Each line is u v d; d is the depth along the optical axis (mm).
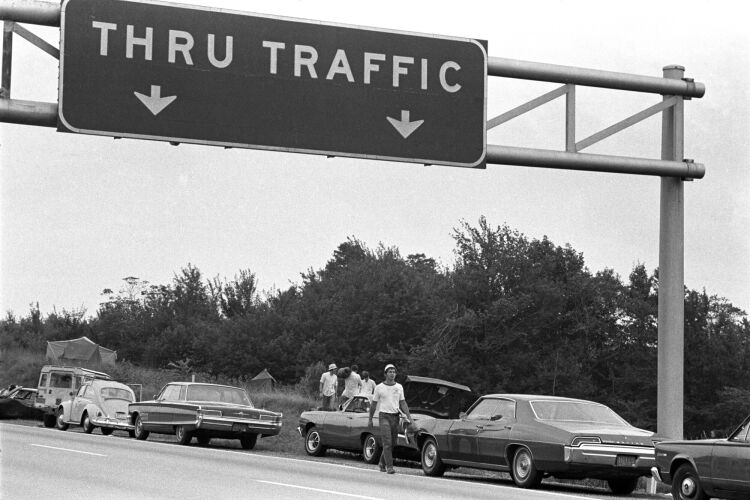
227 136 17672
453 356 63000
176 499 13250
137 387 52000
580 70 20000
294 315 97500
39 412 39750
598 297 70062
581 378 65938
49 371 39188
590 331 69188
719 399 75562
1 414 39750
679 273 21406
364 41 18516
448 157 18922
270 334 95938
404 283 81062
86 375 38219
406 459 22953
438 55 18938
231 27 17797
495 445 18281
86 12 17062
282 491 14453
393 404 19250
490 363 63375
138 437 28438
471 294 64500
